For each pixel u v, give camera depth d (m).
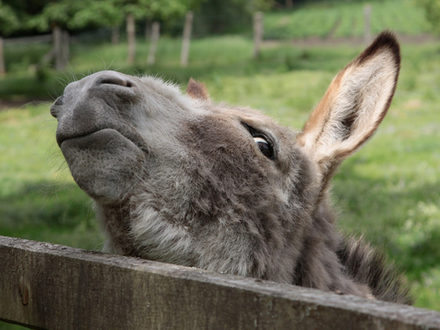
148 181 2.26
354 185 8.98
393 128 13.66
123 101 2.13
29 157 13.59
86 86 2.09
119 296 1.79
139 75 3.55
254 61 28.31
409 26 39.25
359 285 2.98
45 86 22.84
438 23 26.98
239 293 1.55
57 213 8.52
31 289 2.00
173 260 2.39
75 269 1.89
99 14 27.41
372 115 2.91
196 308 1.63
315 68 24.36
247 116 2.81
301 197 2.81
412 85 18.19
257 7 48.22
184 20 40.38
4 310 2.09
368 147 12.08
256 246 2.48
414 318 1.33
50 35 33.06
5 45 33.00
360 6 57.94
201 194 2.38
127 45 34.06
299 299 1.46
